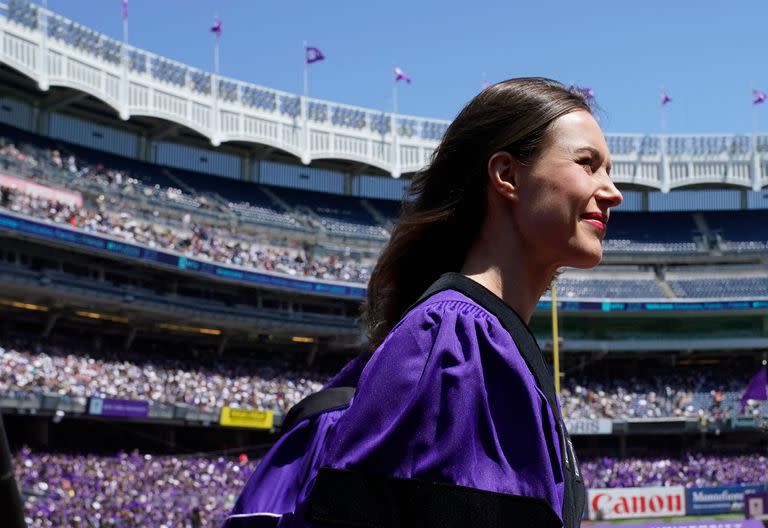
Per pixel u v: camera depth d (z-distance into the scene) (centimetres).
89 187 5212
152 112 5662
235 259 5381
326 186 6781
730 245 6831
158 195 5734
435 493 161
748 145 7050
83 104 5588
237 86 6134
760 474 5450
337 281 5638
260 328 5528
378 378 174
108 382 4609
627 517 5006
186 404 4819
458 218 207
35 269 4578
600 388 6209
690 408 5931
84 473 3966
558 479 178
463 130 206
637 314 6203
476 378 170
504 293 197
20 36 4941
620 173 7019
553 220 193
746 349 6222
